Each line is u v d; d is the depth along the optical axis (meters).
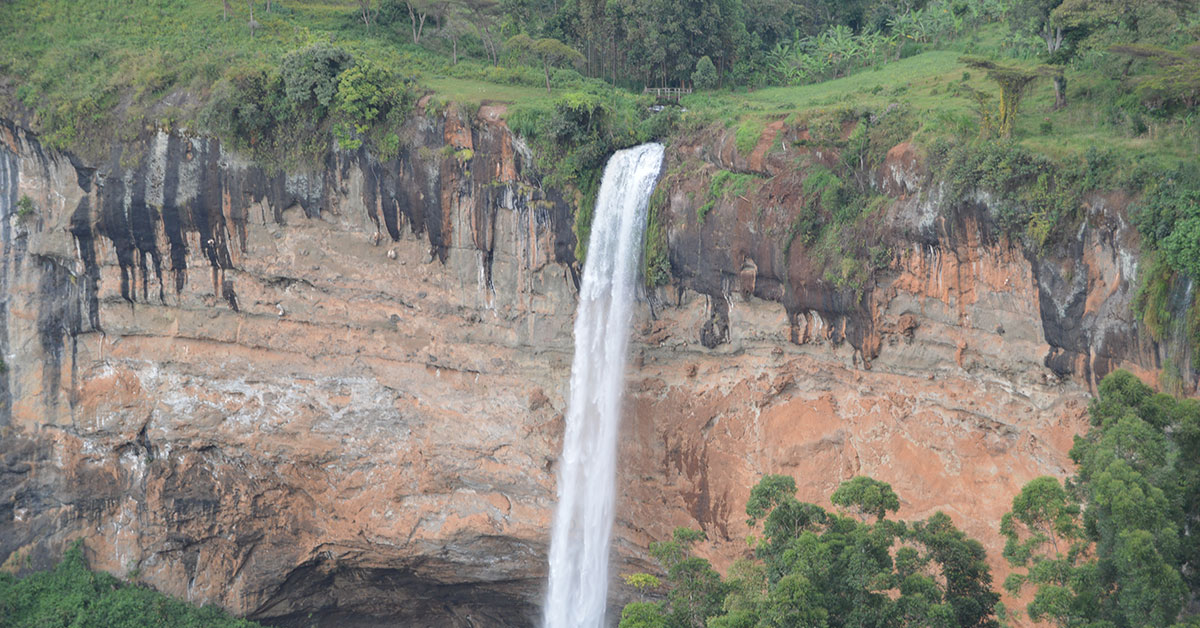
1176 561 29.27
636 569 52.22
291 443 55.03
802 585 29.11
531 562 54.47
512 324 51.69
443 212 50.88
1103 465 29.20
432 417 53.44
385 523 54.62
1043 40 54.34
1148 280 34.44
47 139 54.16
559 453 52.03
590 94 55.38
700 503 49.31
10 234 55.84
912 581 29.58
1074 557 29.67
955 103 46.00
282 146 51.62
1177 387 33.91
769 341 46.69
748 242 45.56
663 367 50.22
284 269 53.28
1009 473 40.53
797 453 46.44
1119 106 42.06
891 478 43.91
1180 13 47.34
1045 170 37.44
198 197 53.00
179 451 56.72
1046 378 38.75
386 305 52.97
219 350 55.38
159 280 55.00
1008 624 37.97
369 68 50.69
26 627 54.50
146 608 56.41
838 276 43.12
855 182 43.72
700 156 48.44
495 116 49.88
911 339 42.47
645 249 48.84
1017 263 38.50
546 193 49.97
